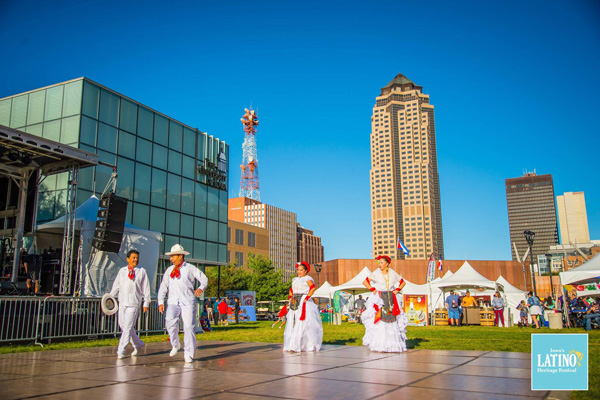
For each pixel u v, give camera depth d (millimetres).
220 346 10102
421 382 5156
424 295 24953
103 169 26406
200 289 7430
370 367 6395
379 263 8891
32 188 16141
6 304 11070
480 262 75312
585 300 24859
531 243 34469
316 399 4258
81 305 13031
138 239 16922
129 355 8203
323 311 35062
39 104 26875
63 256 14898
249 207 186250
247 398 4309
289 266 198250
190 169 33469
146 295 8203
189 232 32656
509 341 11836
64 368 6406
